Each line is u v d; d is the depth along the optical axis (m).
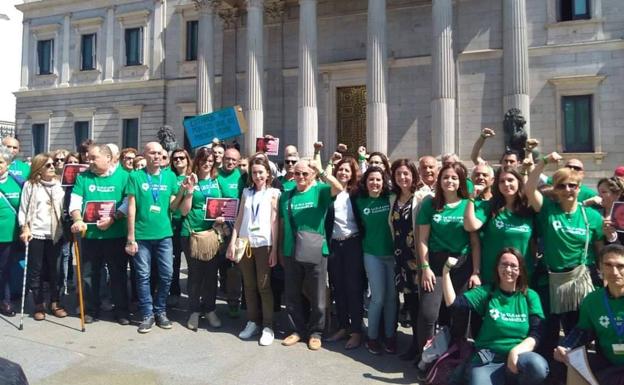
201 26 27.17
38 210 8.02
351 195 7.14
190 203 7.70
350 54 27.38
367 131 22.55
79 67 34.69
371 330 6.82
